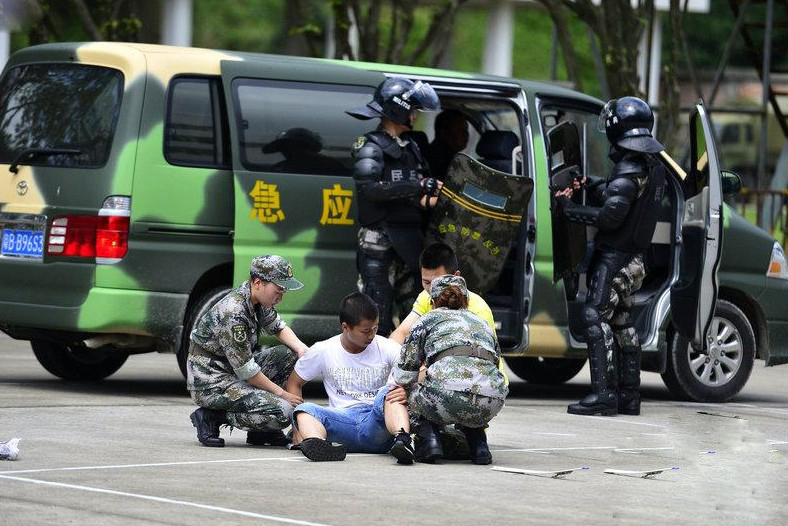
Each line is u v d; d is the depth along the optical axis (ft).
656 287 89.35
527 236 83.30
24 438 62.18
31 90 81.61
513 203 79.05
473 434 60.75
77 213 77.10
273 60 80.69
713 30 322.34
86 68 79.41
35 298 78.28
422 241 79.66
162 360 102.78
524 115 84.69
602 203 87.51
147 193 76.69
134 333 77.00
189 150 78.02
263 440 63.82
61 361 86.28
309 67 81.05
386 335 79.20
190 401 78.02
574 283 86.99
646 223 80.38
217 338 62.39
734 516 51.06
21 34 150.30
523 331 83.66
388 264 79.41
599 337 80.23
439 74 84.17
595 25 128.88
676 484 57.52
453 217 78.54
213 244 78.43
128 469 55.52
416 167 79.36
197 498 49.98
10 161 81.05
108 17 118.01
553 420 77.15
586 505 51.90
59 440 62.03
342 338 62.44
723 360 91.04
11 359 99.25
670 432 74.08
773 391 100.99
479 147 86.99
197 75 78.54
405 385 59.98
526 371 100.27
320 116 80.79
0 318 79.87
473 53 234.38
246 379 62.49
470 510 49.88
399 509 49.52
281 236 79.00
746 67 322.75
